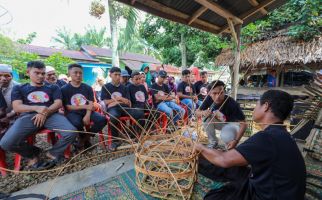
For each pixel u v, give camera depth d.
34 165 2.37
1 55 8.31
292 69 5.12
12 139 2.16
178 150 1.78
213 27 4.11
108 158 2.63
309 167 2.26
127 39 6.27
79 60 13.00
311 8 4.39
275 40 5.05
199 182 1.97
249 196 1.19
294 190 1.04
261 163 1.09
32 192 1.93
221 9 2.93
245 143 1.13
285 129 1.15
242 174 1.71
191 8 3.07
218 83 2.23
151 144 1.86
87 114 2.80
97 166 2.41
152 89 3.94
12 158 2.72
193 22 3.66
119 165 2.42
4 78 2.59
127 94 3.41
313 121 3.16
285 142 1.08
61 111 3.09
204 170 1.88
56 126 2.42
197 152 1.59
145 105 3.53
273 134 1.09
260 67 5.39
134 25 5.91
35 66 2.44
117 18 6.20
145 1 2.65
